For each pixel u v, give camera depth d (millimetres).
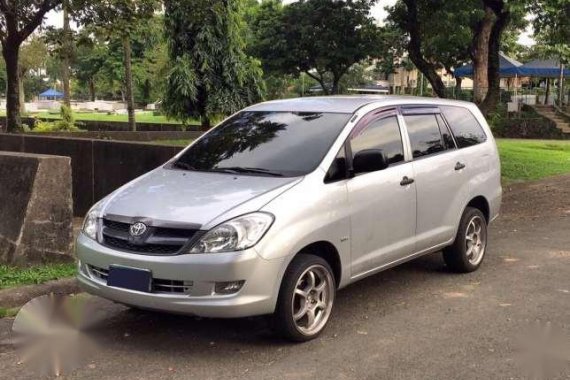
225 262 4281
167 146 9242
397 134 5918
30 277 6156
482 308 5688
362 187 5250
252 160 5340
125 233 4605
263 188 4770
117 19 15062
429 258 7508
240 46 20875
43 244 6691
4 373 4352
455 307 5715
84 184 10336
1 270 6340
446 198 6348
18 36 15578
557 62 34438
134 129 23734
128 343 4867
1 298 5695
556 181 14352
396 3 16969
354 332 5062
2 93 78000
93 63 62062
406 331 5098
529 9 12742
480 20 22281
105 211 4820
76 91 97750
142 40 40719
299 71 34000
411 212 5832
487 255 7746
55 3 14742
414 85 65812
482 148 7070
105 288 4621
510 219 10312
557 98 40781
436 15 16938
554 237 8867
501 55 36969
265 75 33750
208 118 20594
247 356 4586
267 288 4434
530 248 8156
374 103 5871
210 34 19984
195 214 4465
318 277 4883
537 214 10734
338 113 5660
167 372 4328
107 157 9977
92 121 28656
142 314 5504
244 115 6199
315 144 5297
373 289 6270
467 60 36594
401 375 4262
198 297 4320
